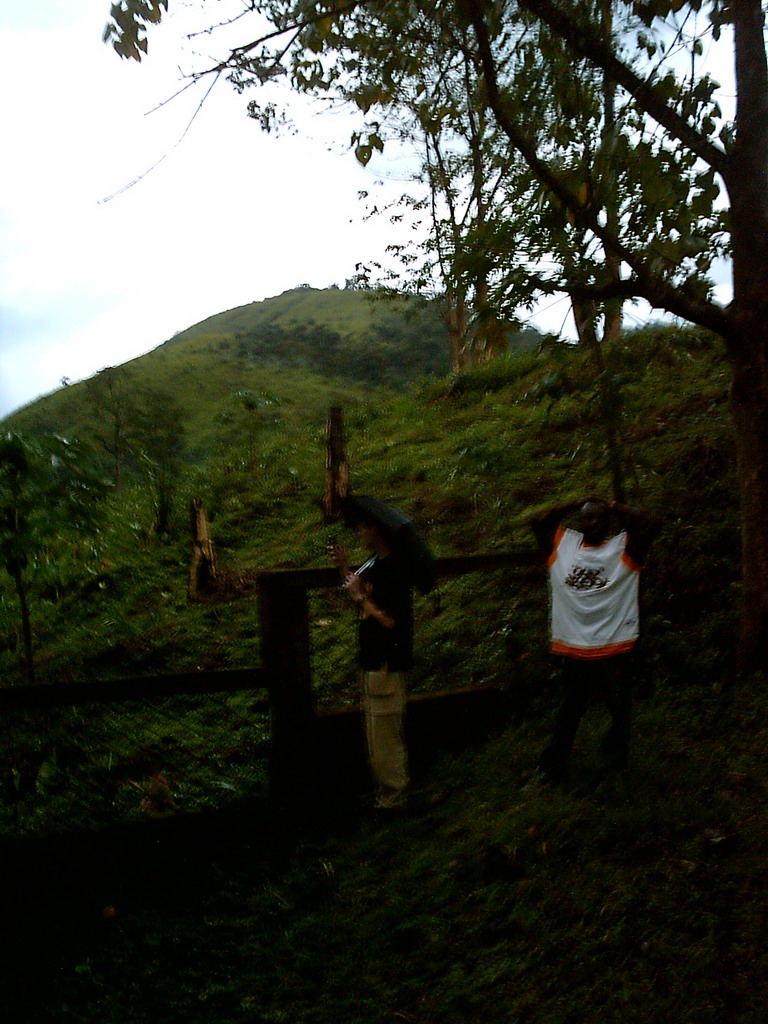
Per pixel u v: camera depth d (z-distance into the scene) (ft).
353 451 37.47
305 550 28.22
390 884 13.84
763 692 15.67
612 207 15.21
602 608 14.79
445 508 28.04
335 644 22.61
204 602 26.23
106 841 15.17
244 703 20.67
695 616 18.53
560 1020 10.52
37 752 18.43
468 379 40.81
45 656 24.49
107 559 29.22
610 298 15.79
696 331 31.27
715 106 15.07
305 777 16.44
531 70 16.39
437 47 16.98
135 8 13.52
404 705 15.89
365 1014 11.48
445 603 22.56
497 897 12.82
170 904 13.93
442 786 16.40
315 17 14.56
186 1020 11.71
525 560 17.92
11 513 18.51
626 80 15.30
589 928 11.72
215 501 33.78
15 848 14.73
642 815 13.46
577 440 28.78
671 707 16.44
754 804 13.30
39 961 12.69
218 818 15.94
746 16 15.43
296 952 12.74
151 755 18.83
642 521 14.87
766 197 15.67
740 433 16.29
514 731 17.49
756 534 16.14
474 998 11.22
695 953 10.85
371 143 16.96
